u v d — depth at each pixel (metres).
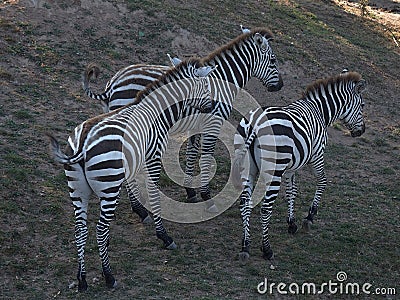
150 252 9.34
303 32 21.12
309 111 9.95
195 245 9.73
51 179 11.01
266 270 9.12
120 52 16.41
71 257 8.93
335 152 14.73
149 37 17.33
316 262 9.59
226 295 8.28
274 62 12.14
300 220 11.00
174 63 10.45
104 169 7.69
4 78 14.12
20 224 9.52
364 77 19.30
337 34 22.05
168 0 19.84
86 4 17.69
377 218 11.54
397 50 22.44
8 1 16.94
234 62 11.34
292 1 24.28
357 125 11.12
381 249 10.27
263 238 9.39
